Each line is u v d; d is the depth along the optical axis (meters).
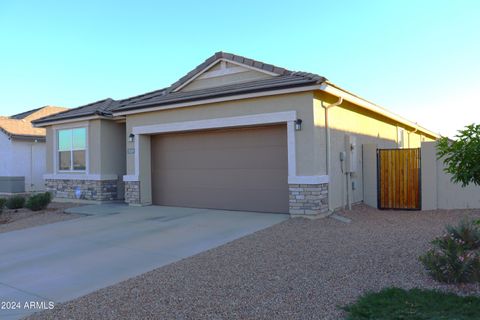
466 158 4.56
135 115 13.30
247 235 8.05
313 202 9.59
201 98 11.14
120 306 4.48
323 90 9.51
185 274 5.61
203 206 12.24
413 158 11.59
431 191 11.25
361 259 6.00
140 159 13.23
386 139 15.73
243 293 4.73
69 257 6.91
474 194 10.80
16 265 6.50
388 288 4.66
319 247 6.84
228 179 11.68
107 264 6.37
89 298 4.80
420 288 4.68
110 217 11.09
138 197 13.23
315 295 4.59
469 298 4.27
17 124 24.50
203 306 4.37
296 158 9.84
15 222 11.06
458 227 5.69
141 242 7.84
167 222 9.95
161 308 4.36
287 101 9.96
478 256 4.82
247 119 10.61
